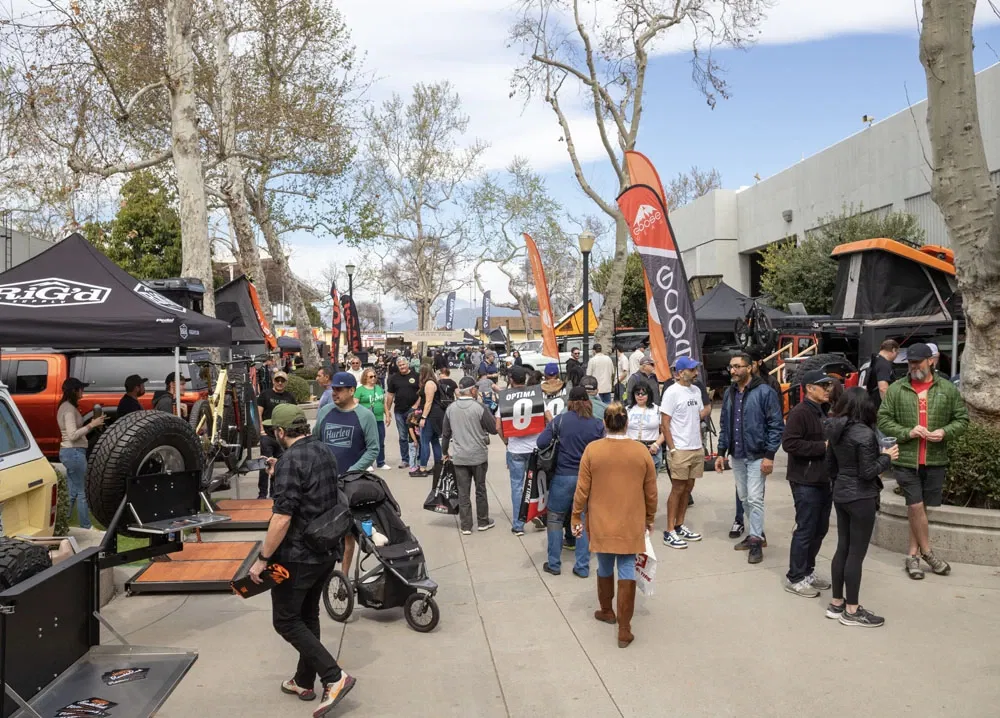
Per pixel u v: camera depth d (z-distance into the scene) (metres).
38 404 12.52
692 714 4.46
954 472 7.13
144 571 7.10
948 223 7.66
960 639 5.32
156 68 16.23
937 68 7.52
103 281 7.78
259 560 4.57
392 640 5.81
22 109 12.33
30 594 3.89
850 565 5.64
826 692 4.64
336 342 31.52
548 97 22.92
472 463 8.91
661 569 7.20
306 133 21.39
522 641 5.70
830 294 25.00
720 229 36.41
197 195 15.38
